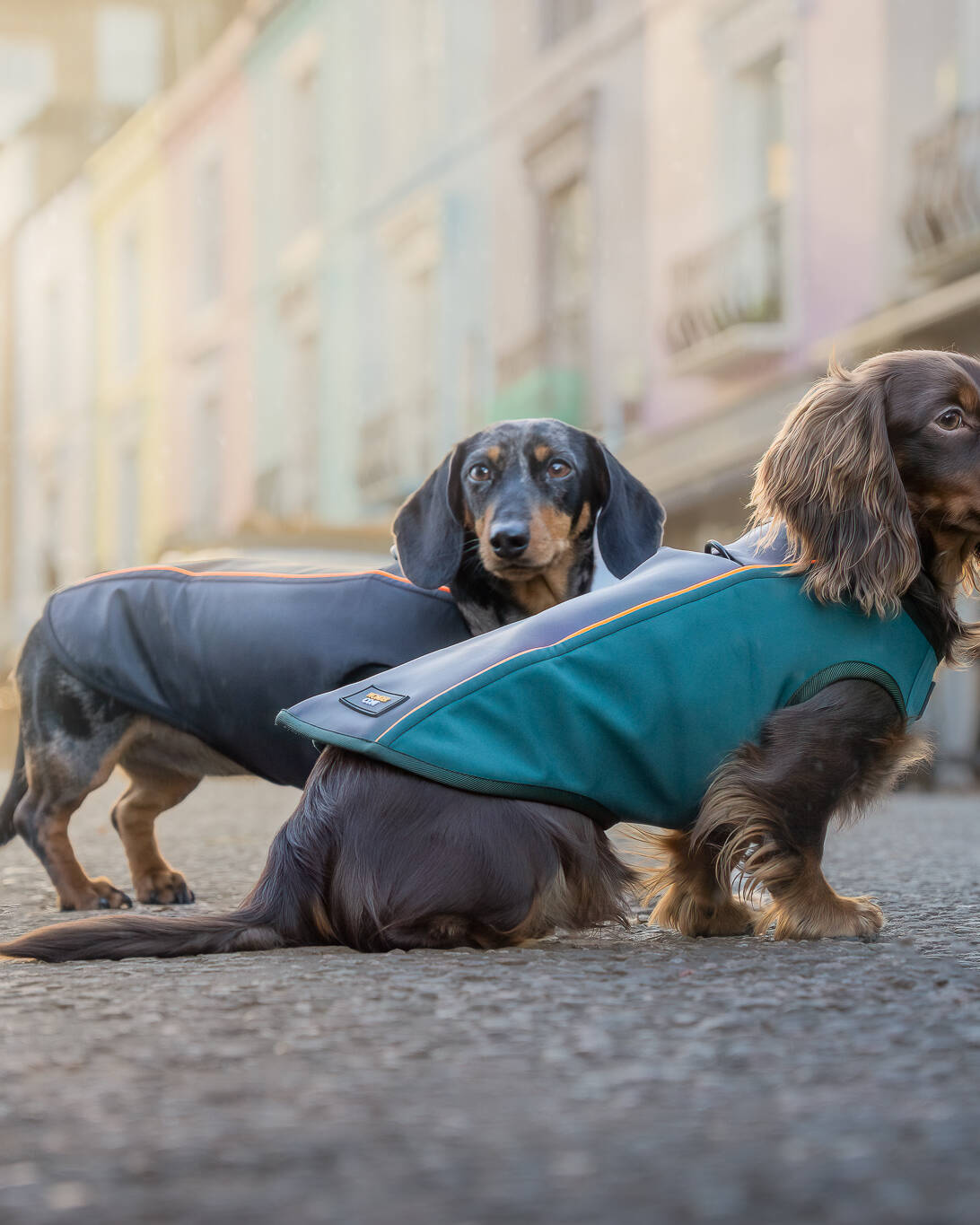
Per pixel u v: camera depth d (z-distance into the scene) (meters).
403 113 18.89
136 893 4.61
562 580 4.18
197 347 23.69
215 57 22.75
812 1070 2.06
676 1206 1.53
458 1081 2.01
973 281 10.93
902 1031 2.29
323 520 20.77
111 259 26.61
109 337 26.83
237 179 22.53
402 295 19.11
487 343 17.42
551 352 16.31
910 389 3.32
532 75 16.59
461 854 3.12
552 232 16.56
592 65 15.66
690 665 3.22
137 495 26.28
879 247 12.19
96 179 27.06
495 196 17.27
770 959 2.98
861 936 3.30
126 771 4.62
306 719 3.32
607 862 3.29
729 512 14.40
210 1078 2.04
